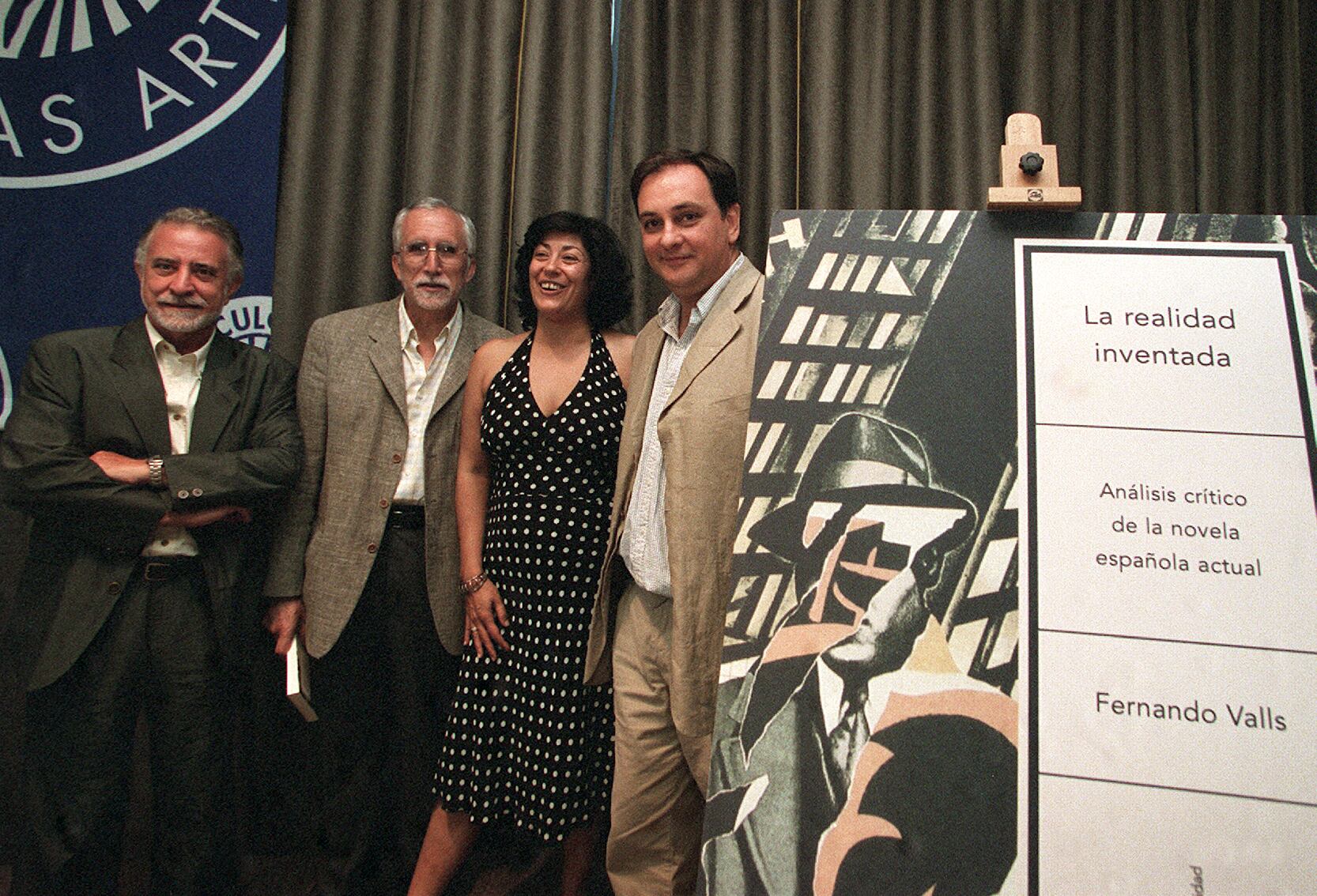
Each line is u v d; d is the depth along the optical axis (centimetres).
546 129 195
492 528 147
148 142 189
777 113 195
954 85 197
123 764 146
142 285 148
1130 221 104
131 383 145
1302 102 202
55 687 140
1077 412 97
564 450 143
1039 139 108
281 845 177
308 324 191
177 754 146
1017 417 97
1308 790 83
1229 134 199
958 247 106
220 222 152
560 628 139
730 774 91
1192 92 200
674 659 116
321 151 194
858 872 85
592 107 194
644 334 141
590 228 152
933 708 89
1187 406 96
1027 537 93
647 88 195
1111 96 199
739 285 128
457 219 163
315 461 159
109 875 152
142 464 139
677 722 115
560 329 151
